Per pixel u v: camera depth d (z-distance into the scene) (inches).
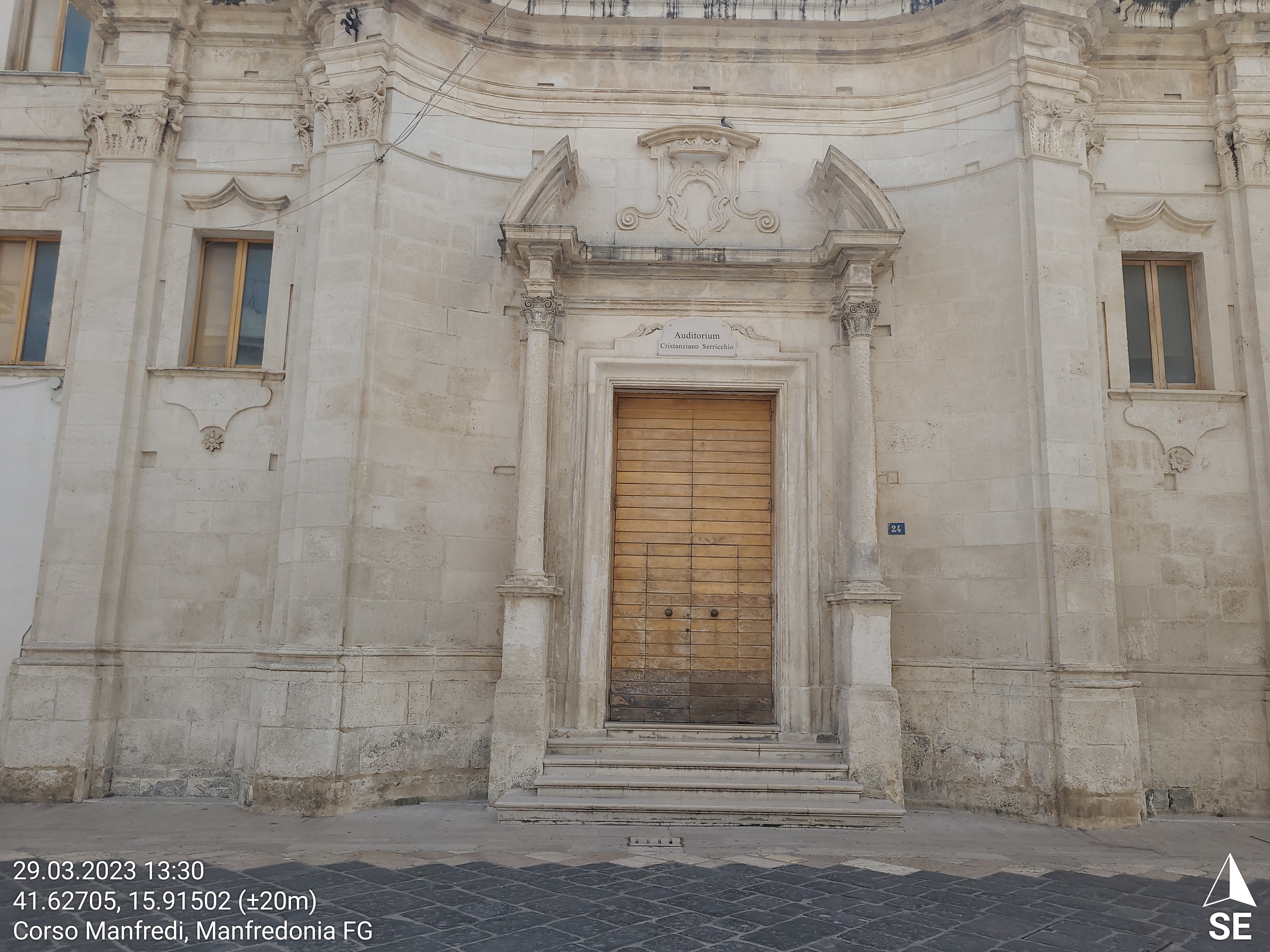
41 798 422.3
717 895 275.9
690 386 471.8
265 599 449.4
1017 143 454.6
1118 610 445.1
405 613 432.1
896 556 452.1
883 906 268.1
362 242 442.9
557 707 441.4
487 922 246.5
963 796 420.8
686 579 472.4
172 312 477.1
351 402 428.8
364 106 453.7
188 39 493.4
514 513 459.2
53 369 472.4
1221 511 454.3
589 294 475.8
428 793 423.5
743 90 498.3
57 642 438.3
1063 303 437.4
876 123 490.9
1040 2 455.5
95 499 450.6
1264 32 480.4
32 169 495.2
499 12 483.5
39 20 525.3
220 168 486.3
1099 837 371.9
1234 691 439.8
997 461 438.0
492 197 479.8
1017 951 231.6
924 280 468.8
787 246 484.7
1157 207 475.2
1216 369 467.2
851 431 447.8
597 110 496.4
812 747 418.0
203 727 442.9
